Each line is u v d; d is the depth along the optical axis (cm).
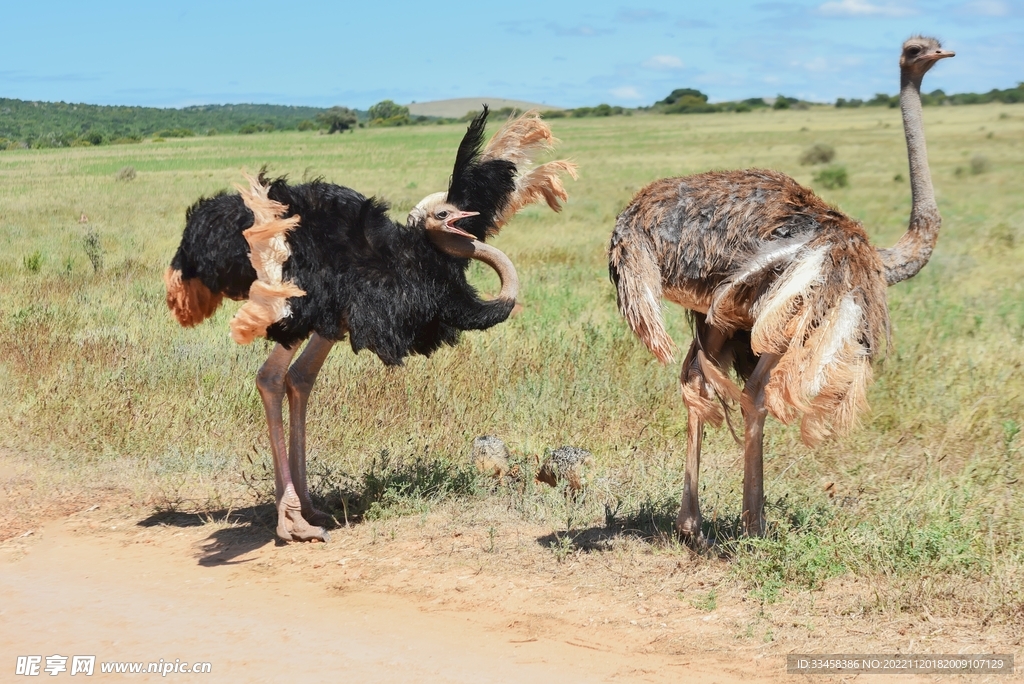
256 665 421
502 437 736
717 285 505
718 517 578
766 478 657
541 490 641
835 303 475
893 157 4878
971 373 815
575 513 600
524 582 508
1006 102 12569
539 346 914
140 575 537
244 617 478
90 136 10188
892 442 716
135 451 739
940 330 981
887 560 488
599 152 5806
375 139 9194
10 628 467
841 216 499
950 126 7538
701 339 536
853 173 3994
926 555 488
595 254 1734
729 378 543
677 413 783
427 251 571
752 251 493
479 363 869
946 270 1447
